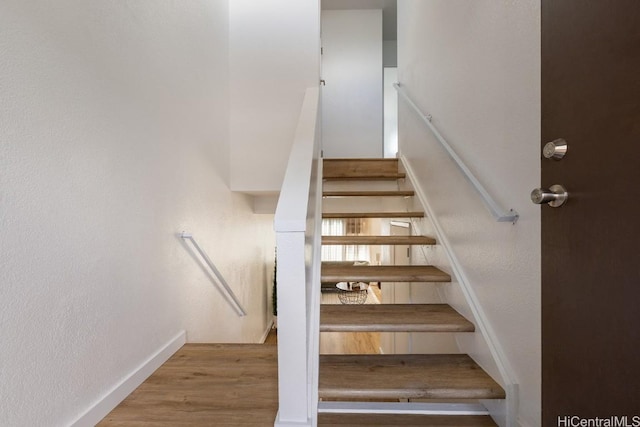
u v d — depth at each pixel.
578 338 0.86
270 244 5.34
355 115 4.91
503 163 1.41
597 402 0.80
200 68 2.44
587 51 0.83
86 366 1.30
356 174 3.45
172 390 1.58
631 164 0.72
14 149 1.03
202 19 2.48
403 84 3.43
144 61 1.73
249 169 3.08
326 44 4.93
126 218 1.57
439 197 2.24
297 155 1.67
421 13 2.69
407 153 3.20
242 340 3.52
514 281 1.33
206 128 2.55
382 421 1.43
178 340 2.06
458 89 1.89
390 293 3.86
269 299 5.25
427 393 1.38
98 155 1.39
